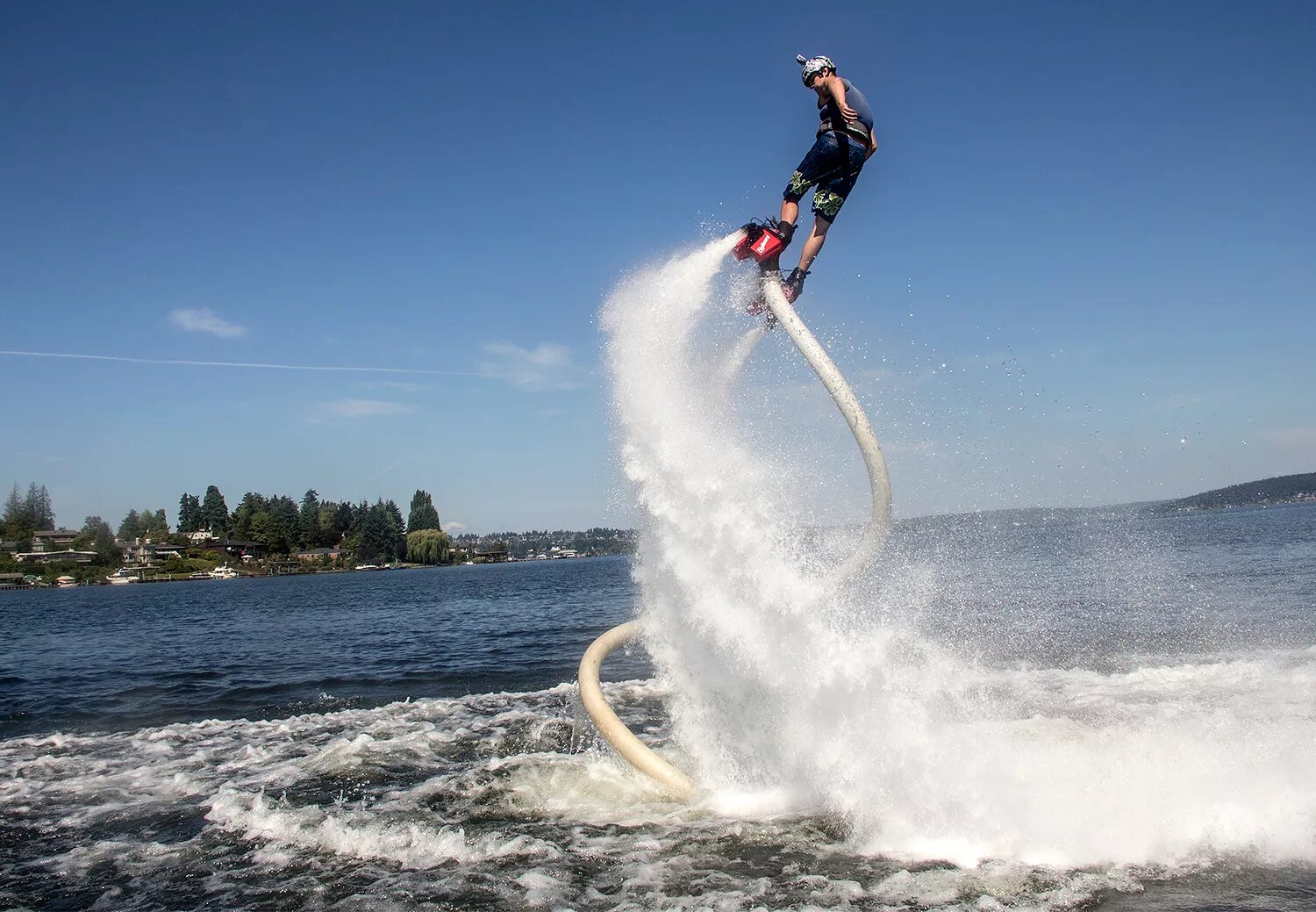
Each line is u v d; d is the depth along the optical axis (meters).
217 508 188.50
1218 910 4.68
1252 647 13.16
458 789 7.79
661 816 6.81
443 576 125.94
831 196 7.23
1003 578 23.72
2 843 6.86
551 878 5.61
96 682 16.97
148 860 6.33
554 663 16.34
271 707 12.92
